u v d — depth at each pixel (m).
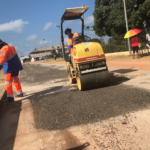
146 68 7.68
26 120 3.52
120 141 2.27
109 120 2.91
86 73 4.95
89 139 2.43
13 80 5.62
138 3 19.45
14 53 5.16
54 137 2.64
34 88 7.23
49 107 4.09
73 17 6.26
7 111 4.32
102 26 25.00
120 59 14.16
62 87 6.39
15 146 2.55
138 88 4.42
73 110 3.61
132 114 2.99
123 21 19.73
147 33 14.04
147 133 2.35
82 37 6.02
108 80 5.02
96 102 3.87
